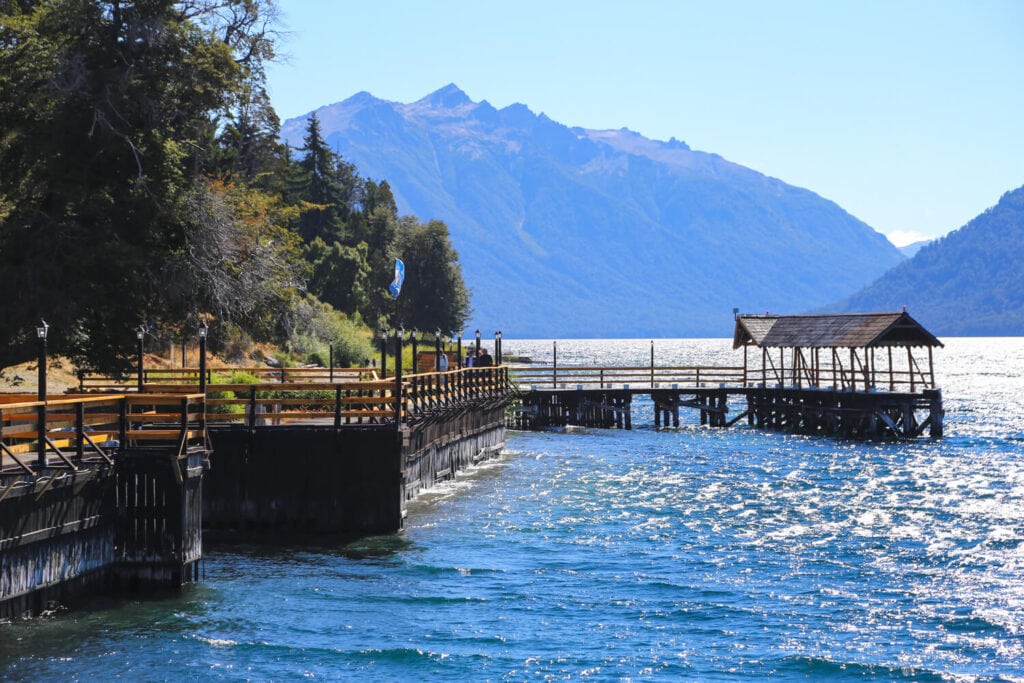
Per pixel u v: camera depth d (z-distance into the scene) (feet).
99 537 80.02
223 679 69.36
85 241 124.57
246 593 86.58
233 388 101.65
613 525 121.70
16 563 70.90
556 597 90.84
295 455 101.86
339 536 102.32
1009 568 103.14
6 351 125.90
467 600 88.74
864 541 115.34
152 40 128.47
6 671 68.33
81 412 77.15
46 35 130.41
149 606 81.61
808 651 78.48
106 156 130.00
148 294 127.13
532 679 72.18
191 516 84.28
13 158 128.16
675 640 80.53
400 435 102.58
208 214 130.93
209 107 137.49
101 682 67.46
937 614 87.61
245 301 135.95
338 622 81.51
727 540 115.03
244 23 148.56
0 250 123.24
